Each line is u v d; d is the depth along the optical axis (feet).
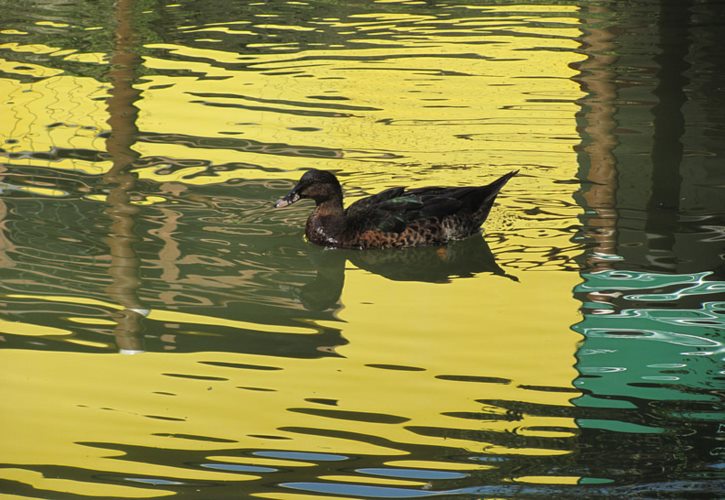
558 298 39.52
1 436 30.53
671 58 69.87
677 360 34.55
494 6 85.71
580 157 53.67
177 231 45.83
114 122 59.26
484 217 46.14
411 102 62.44
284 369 34.47
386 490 27.58
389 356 35.40
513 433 30.32
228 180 51.47
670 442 29.63
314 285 41.45
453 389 33.06
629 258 42.63
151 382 33.58
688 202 47.91
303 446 29.89
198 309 38.88
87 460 29.19
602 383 33.24
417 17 82.53
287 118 59.98
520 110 60.64
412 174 51.93
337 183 45.91
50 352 35.53
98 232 45.44
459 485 27.71
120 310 38.63
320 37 76.95
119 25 80.07
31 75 67.31
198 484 27.94
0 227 45.57
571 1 86.43
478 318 38.19
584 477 28.04
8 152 54.44
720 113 59.31
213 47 74.23
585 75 66.90
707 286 39.96
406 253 45.09
